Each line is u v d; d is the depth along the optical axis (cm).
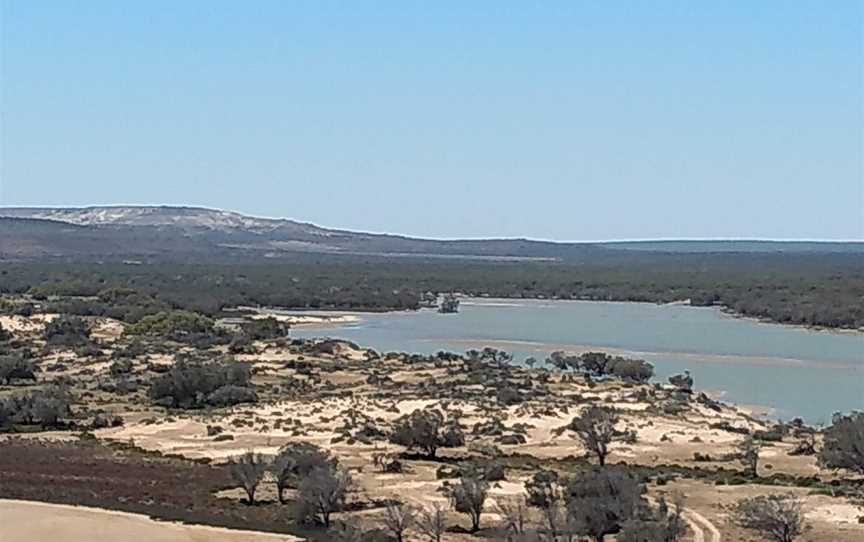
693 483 8294
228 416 11450
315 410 11675
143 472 8744
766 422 11369
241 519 7219
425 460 9312
